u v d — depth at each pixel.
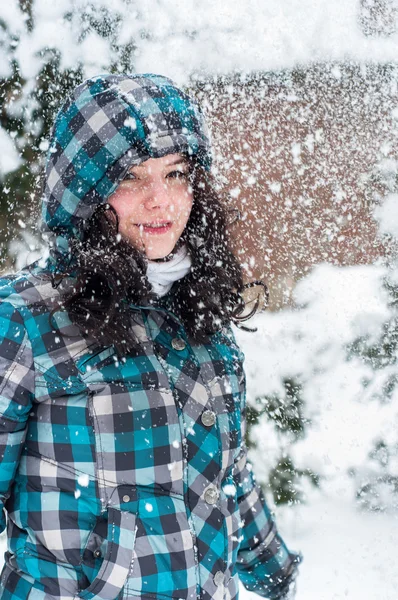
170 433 1.06
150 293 1.09
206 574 1.05
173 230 1.08
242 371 1.25
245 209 3.02
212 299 1.17
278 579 1.37
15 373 1.01
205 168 1.15
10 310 1.03
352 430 2.48
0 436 1.01
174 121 1.04
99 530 1.01
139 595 1.00
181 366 1.11
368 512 2.39
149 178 1.05
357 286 2.84
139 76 1.07
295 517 2.36
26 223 2.69
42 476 1.03
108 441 1.02
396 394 2.55
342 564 2.03
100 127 1.01
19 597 1.03
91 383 1.03
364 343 2.62
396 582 1.95
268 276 2.98
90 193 1.04
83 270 1.03
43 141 2.70
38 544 1.03
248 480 1.32
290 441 2.52
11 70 2.70
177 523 1.04
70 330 1.04
